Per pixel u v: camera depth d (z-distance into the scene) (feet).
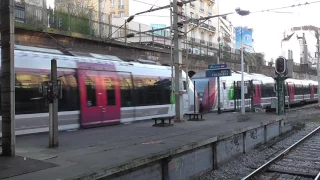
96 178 19.67
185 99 65.82
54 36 64.85
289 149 41.98
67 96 41.14
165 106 59.21
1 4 23.57
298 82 133.39
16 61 36.40
